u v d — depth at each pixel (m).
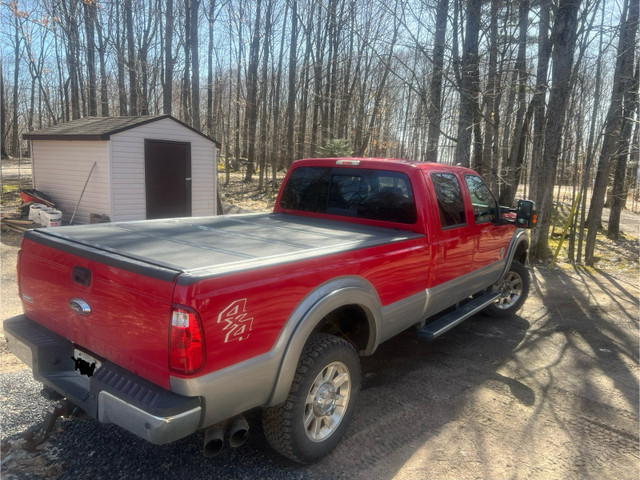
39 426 3.12
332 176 4.55
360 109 25.23
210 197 12.62
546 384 4.23
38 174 12.06
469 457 3.07
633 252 12.48
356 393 3.15
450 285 4.31
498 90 9.42
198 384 2.17
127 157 10.66
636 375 4.52
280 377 2.55
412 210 3.96
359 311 3.36
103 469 2.75
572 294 7.66
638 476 2.96
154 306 2.21
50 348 2.76
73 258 2.64
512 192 17.16
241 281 2.31
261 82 27.52
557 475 2.93
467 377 4.31
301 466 2.89
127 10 20.20
